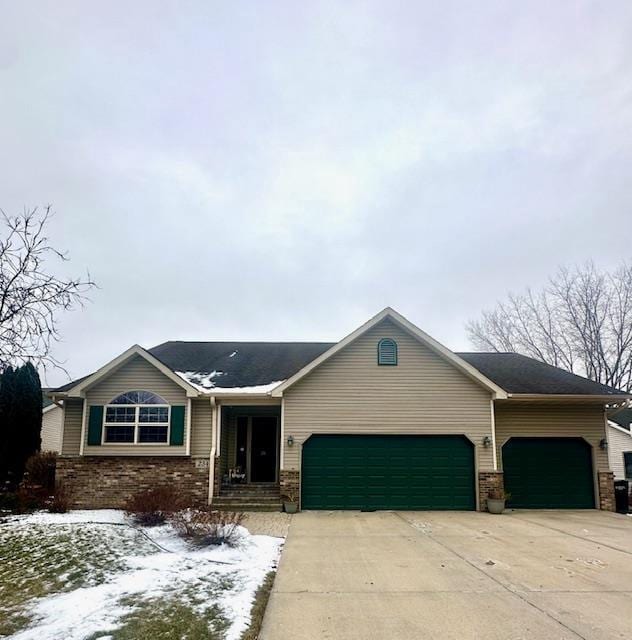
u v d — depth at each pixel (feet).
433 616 20.27
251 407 61.62
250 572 26.55
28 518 42.42
